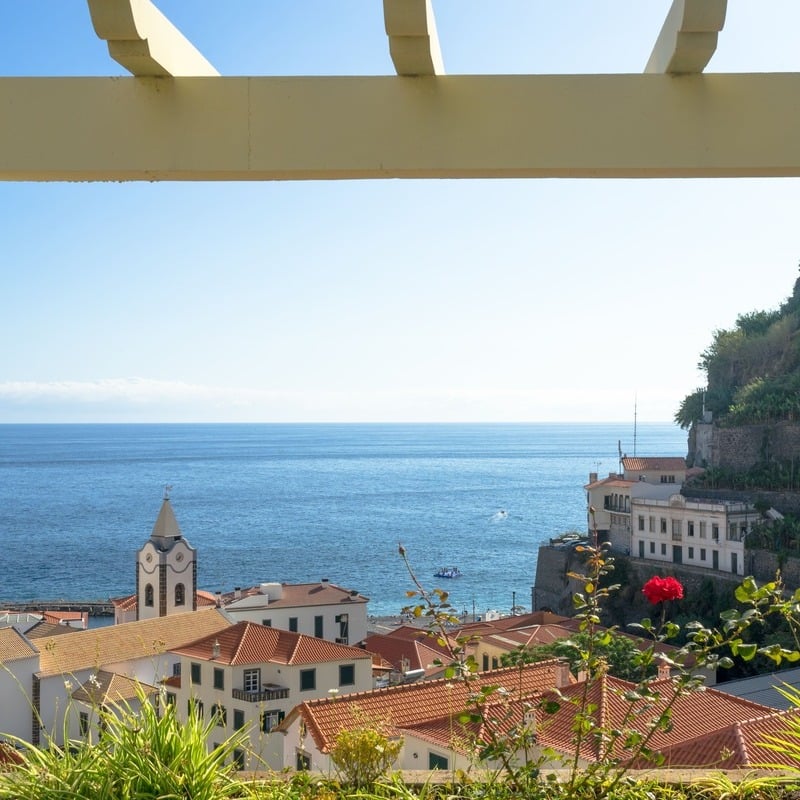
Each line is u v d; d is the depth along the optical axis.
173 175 2.63
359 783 3.01
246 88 2.60
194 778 2.73
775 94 2.57
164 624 32.78
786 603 2.65
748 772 3.14
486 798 2.78
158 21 2.49
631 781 2.80
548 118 2.58
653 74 2.57
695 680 2.69
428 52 2.44
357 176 2.66
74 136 2.60
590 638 2.88
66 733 2.86
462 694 11.32
